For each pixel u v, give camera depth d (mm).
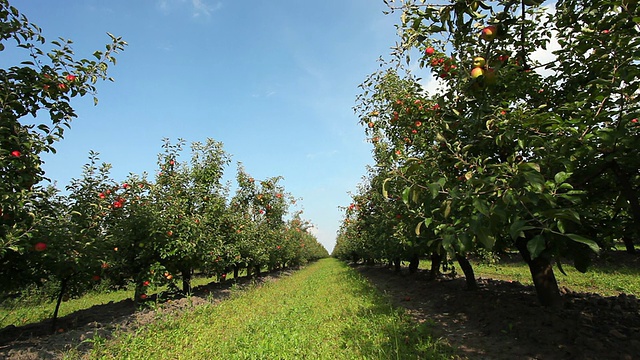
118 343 5945
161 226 9461
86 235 6938
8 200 4277
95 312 9023
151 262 9672
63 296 7527
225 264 13617
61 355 5281
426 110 5215
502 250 6449
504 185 1942
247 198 19859
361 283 14367
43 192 5508
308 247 43312
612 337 4355
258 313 9094
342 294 11531
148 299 10648
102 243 7375
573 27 3697
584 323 4969
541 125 2850
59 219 6309
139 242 9391
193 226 10383
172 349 5871
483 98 3625
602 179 3193
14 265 5789
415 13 2578
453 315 7133
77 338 6055
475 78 2279
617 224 3373
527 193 1796
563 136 2740
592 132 2473
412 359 4570
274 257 22703
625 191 2752
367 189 15961
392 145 7242
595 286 10508
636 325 4898
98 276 7680
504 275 14680
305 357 5141
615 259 14727
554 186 1922
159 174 11484
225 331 7145
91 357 5262
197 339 6469
